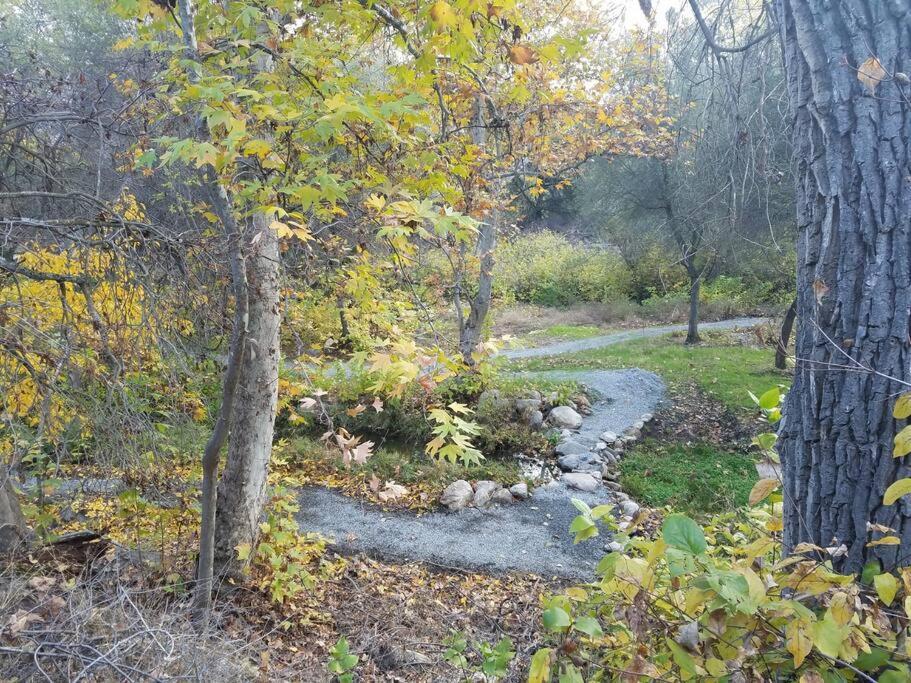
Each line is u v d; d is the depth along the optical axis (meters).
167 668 2.37
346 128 3.16
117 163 4.30
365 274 3.96
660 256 16.95
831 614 1.37
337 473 8.93
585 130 10.31
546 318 22.30
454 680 4.07
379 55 5.20
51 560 3.96
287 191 2.53
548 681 1.55
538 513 7.89
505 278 24.42
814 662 1.51
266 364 5.11
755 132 3.61
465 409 3.26
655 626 1.59
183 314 3.61
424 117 2.65
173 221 4.47
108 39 10.39
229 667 2.96
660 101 7.82
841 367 1.79
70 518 4.71
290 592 5.05
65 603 2.61
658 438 10.17
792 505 2.20
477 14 3.04
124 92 4.23
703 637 1.46
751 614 1.39
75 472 4.12
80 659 2.15
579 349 16.59
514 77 4.32
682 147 4.79
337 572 6.13
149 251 3.37
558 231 29.02
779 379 12.16
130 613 2.70
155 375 4.00
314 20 3.51
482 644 3.13
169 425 4.27
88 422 3.67
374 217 3.12
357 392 10.27
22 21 9.71
